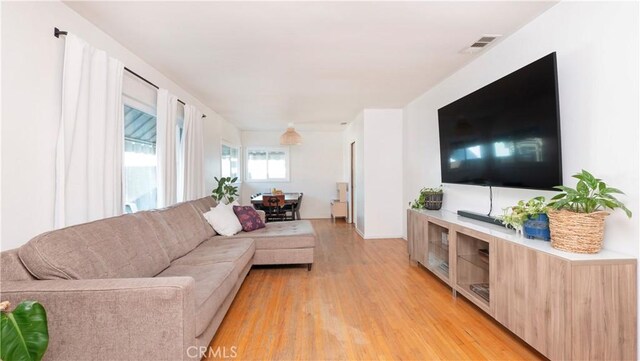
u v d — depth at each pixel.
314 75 3.47
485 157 2.65
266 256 3.48
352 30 2.39
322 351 1.91
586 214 1.62
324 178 7.99
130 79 2.77
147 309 1.36
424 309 2.50
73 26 2.07
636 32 1.58
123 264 1.80
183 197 3.77
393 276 3.33
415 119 4.64
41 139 1.83
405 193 5.20
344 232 5.99
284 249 3.49
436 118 3.91
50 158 1.89
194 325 1.51
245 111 5.43
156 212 2.66
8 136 1.64
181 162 3.80
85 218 2.03
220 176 5.79
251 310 2.49
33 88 1.78
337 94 4.30
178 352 1.38
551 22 2.12
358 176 5.91
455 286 2.70
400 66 3.22
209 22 2.25
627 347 1.56
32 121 1.77
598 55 1.78
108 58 2.30
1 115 1.61
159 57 2.91
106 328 1.35
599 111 1.78
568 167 2.00
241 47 2.70
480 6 2.08
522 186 2.21
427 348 1.94
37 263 1.42
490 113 2.57
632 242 1.62
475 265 2.66
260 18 2.20
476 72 3.01
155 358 1.36
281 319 2.33
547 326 1.66
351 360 1.82
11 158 1.66
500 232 2.22
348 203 7.30
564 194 1.77
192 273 2.15
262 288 2.98
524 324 1.83
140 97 2.94
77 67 1.97
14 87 1.67
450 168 3.29
